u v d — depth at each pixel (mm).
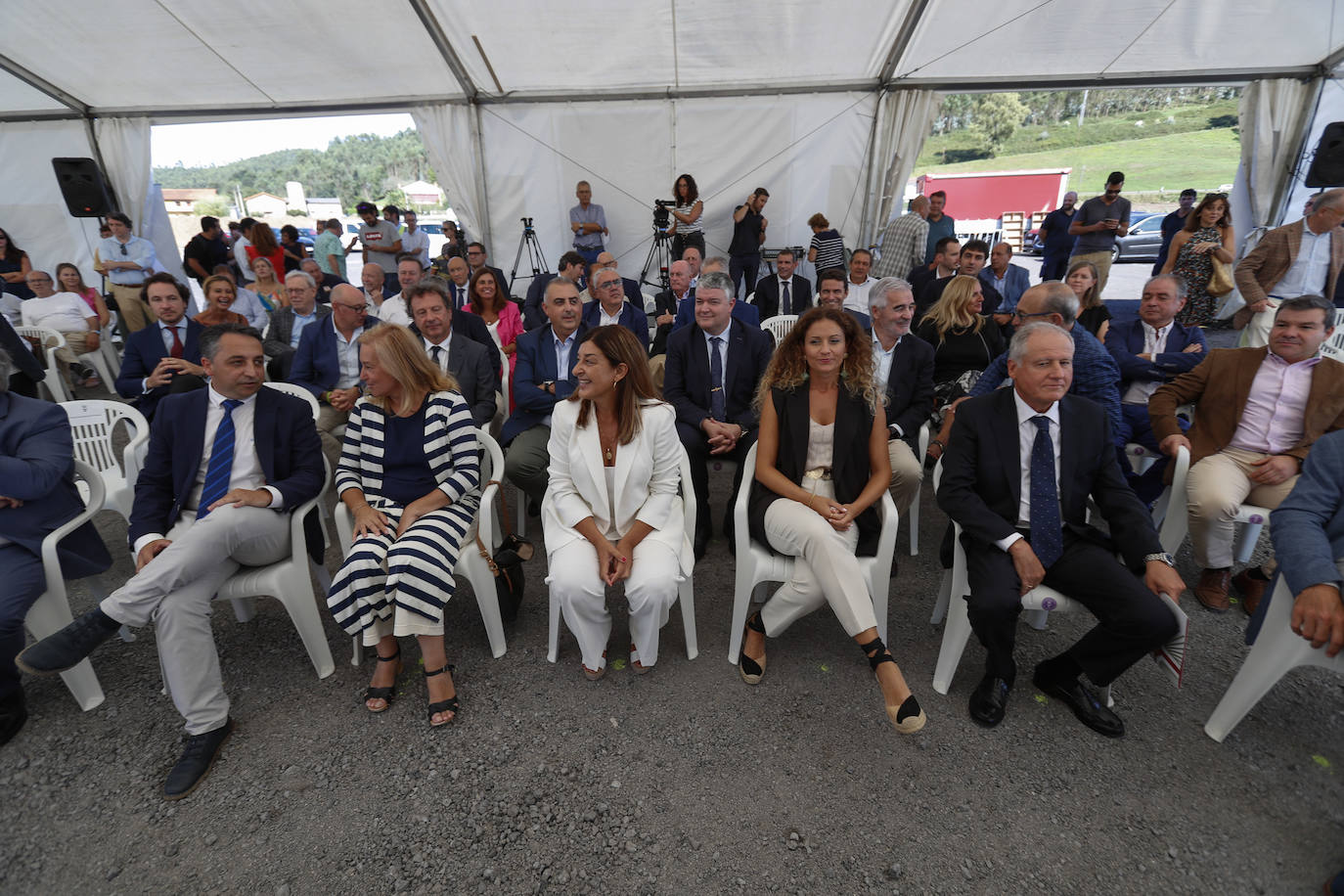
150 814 1738
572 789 1804
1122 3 5629
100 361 5902
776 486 2254
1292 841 1632
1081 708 2018
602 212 7789
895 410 3094
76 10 5613
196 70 6727
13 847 1646
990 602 1920
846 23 6035
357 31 6023
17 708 2020
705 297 3010
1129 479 2895
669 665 2322
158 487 2201
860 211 7746
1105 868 1567
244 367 2121
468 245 8070
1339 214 4113
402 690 2193
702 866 1587
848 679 2236
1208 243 5383
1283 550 1764
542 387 3244
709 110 7430
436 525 2098
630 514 2225
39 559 2047
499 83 6992
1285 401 2463
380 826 1699
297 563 2166
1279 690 2150
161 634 1834
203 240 8305
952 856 1603
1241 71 6797
